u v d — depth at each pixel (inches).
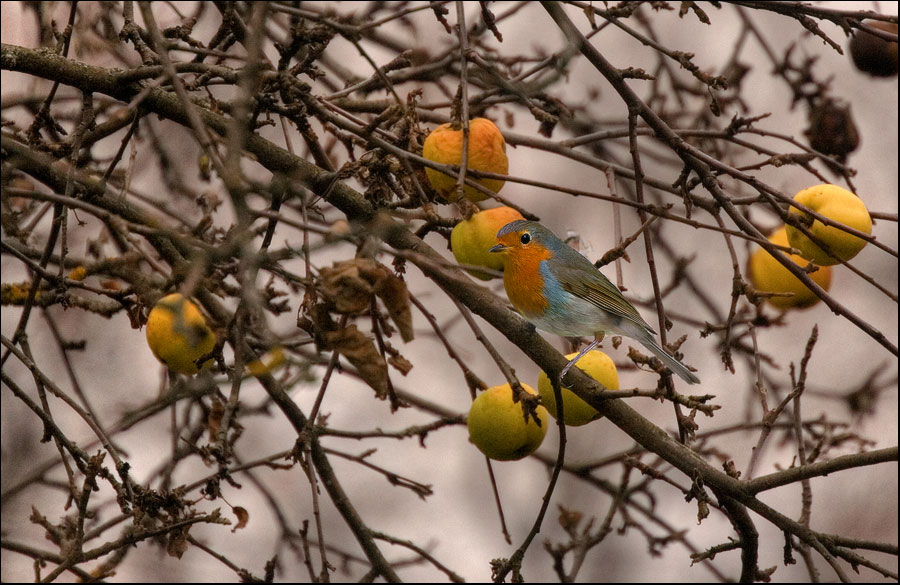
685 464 282.2
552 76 294.5
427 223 303.9
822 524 598.5
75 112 444.5
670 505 599.8
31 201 418.3
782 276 353.7
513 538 586.9
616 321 342.0
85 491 269.6
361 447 591.8
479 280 340.8
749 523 302.2
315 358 383.9
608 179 343.9
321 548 299.0
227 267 323.9
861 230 303.6
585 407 299.3
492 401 303.1
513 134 363.9
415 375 598.2
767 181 570.3
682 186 304.8
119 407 515.2
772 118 585.0
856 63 430.6
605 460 417.4
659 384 276.5
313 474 299.7
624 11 299.6
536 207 600.1
